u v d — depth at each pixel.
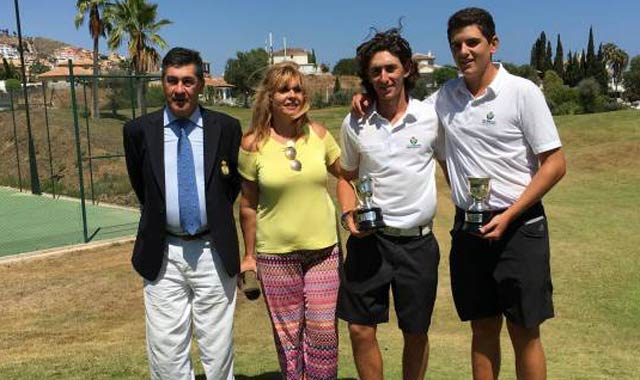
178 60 3.41
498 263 3.29
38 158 21.92
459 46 3.12
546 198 17.94
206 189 3.51
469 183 3.22
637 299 8.90
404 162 3.36
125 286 9.05
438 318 7.97
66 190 19.03
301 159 3.56
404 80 3.37
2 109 27.58
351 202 3.61
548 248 3.28
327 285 3.70
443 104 3.32
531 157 3.19
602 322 7.91
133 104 13.73
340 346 6.18
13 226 13.84
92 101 17.61
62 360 5.46
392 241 3.44
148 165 3.47
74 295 8.64
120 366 5.04
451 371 4.96
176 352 3.63
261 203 3.67
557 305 8.62
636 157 23.25
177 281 3.58
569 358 6.00
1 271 9.94
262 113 3.56
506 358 5.88
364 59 3.32
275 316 3.74
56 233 12.90
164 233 3.52
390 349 6.06
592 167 22.70
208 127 3.53
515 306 3.28
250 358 5.44
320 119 38.41
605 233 13.36
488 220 3.22
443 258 10.67
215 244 3.54
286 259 3.65
